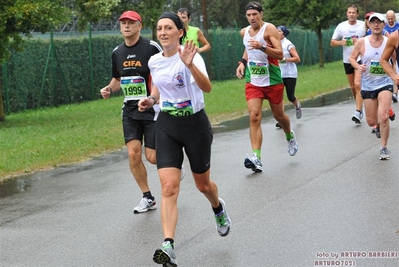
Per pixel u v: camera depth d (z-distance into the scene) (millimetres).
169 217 7102
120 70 9703
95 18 24203
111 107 26062
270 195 10227
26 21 20297
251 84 12328
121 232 8750
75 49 29625
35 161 14094
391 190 10078
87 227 9070
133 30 9578
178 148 7492
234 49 42125
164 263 6883
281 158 13273
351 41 18109
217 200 7977
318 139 15344
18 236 8773
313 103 24219
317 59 54938
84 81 30172
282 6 48781
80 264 7527
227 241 8047
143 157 14391
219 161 13344
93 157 14844
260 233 8281
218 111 22266
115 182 11961
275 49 11867
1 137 17875
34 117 23594
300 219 8797
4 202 10805
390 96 12500
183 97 7379
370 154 13086
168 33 7316
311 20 48281
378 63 12508
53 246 8258
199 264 7285
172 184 7270
